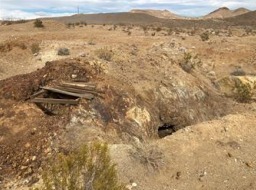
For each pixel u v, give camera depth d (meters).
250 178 9.38
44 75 12.79
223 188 8.95
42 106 11.55
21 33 35.44
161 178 9.06
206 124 11.75
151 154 9.62
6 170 9.32
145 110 12.53
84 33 37.09
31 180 8.92
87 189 6.69
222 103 16.89
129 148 9.62
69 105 11.28
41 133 10.20
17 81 12.84
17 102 11.85
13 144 9.98
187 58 18.41
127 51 18.02
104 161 6.92
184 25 75.62
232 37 42.34
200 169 9.55
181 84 15.45
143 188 8.54
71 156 6.80
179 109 14.13
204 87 17.08
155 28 52.78
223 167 9.70
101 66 13.65
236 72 24.88
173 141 10.60
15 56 25.08
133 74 14.27
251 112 15.09
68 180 6.65
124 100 12.14
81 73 12.80
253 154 10.51
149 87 13.84
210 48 32.19
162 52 18.41
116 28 49.09
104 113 11.37
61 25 44.97
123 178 8.62
